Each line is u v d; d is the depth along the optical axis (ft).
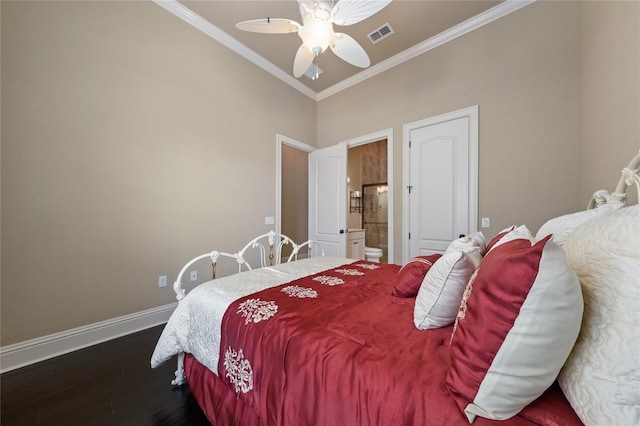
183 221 8.48
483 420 1.81
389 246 10.87
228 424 3.55
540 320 1.63
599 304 1.73
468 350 1.95
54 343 5.96
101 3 6.73
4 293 5.41
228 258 9.80
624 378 1.45
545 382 1.72
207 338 3.96
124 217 7.16
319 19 5.58
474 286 2.21
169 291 8.11
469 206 8.79
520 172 7.76
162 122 7.96
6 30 5.41
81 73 6.41
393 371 2.34
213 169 9.34
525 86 7.66
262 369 3.16
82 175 6.43
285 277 5.44
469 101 8.77
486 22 8.35
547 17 7.29
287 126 12.31
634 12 4.22
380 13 8.29
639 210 1.87
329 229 12.70
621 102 4.66
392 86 10.87
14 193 5.52
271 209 11.48
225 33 9.46
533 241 2.49
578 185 6.77
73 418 4.11
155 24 7.79
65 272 6.17
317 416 2.55
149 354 6.05
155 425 4.01
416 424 1.99
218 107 9.49
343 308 3.78
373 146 20.85
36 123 5.77
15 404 4.40
